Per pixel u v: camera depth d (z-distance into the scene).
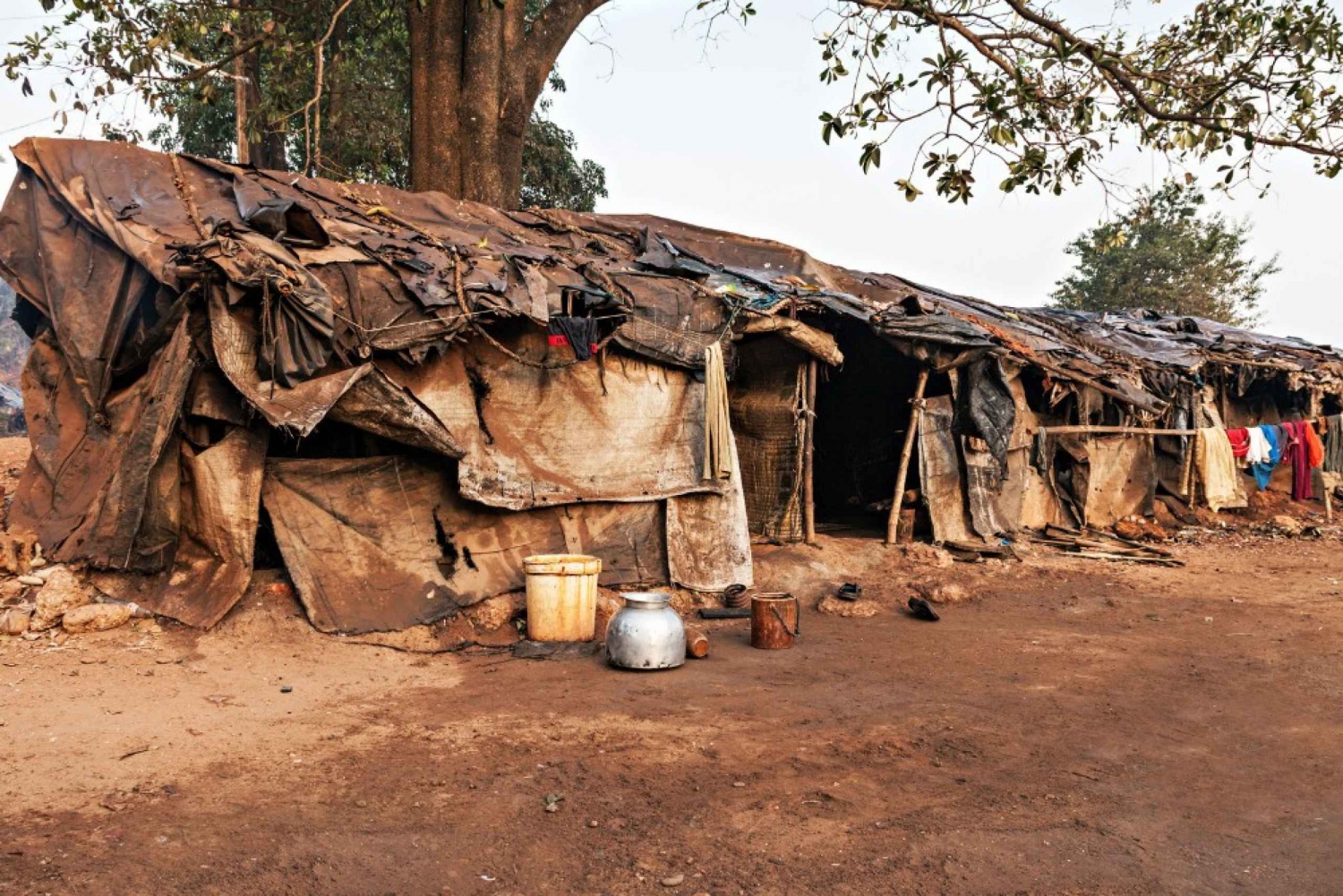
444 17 16.16
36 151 9.91
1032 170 9.09
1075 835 4.81
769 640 9.04
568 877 4.29
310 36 18.59
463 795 5.22
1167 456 18.05
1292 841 4.77
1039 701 7.37
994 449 13.29
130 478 8.19
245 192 10.05
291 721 6.43
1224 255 41.78
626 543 10.59
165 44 13.77
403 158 23.78
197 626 8.02
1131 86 9.87
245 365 8.07
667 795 5.29
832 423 16.48
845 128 8.37
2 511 10.25
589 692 7.41
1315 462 18.56
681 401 11.20
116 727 6.10
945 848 4.64
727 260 14.58
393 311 8.85
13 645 7.53
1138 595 11.81
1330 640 9.50
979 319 15.92
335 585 8.58
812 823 4.93
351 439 9.48
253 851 4.43
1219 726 6.76
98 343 9.20
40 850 4.34
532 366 9.96
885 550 13.02
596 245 13.12
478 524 9.60
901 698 7.40
